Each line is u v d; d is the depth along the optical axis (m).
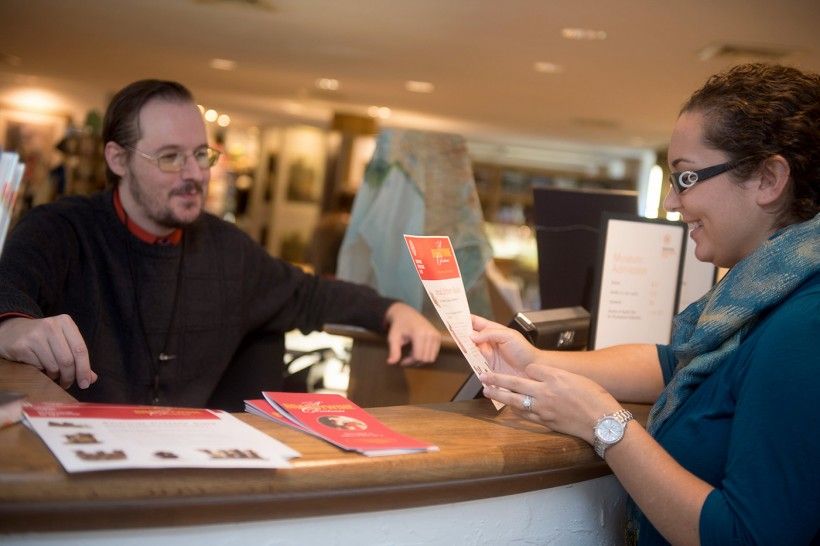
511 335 1.76
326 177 15.14
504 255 16.08
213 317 2.50
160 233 2.42
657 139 13.52
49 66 13.06
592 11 6.65
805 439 1.25
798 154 1.41
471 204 2.93
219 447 1.13
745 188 1.45
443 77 10.44
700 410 1.45
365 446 1.25
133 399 2.38
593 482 1.67
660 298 2.32
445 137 2.94
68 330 1.78
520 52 8.48
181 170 2.34
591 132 13.84
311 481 1.14
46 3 8.56
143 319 2.38
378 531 1.29
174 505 1.06
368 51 9.33
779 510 1.24
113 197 2.41
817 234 1.38
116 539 1.05
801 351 1.28
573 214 2.70
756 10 6.19
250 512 1.13
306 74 11.40
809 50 7.32
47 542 1.00
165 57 11.23
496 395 1.55
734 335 1.45
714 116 1.45
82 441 1.07
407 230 2.88
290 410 1.41
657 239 2.30
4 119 16.97
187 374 2.46
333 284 2.75
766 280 1.39
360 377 2.71
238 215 17.66
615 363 1.82
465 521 1.41
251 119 17.50
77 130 7.82
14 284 2.09
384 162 2.92
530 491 1.51
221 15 8.32
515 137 15.85
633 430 1.43
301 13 7.88
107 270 2.36
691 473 1.40
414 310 2.63
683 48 7.60
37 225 2.27
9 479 0.94
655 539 1.53
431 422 1.53
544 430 1.55
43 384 1.59
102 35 10.05
